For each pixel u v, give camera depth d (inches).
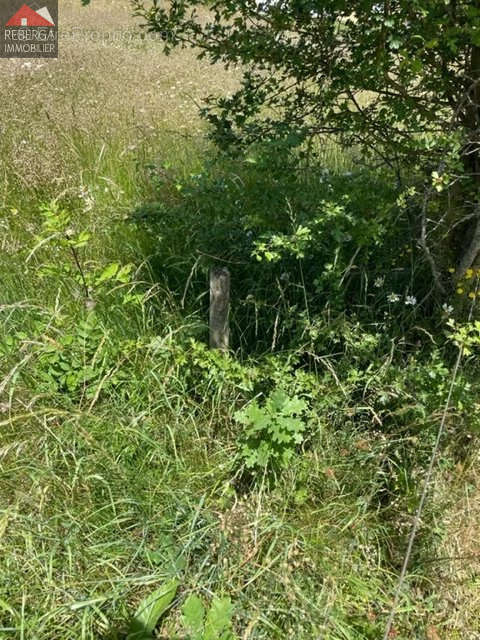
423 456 95.3
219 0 98.3
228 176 147.9
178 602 79.7
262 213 115.6
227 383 101.5
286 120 113.7
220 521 85.9
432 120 102.0
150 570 82.1
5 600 75.8
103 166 171.8
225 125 115.0
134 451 94.7
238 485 94.1
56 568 80.6
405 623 80.5
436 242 113.7
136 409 101.1
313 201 118.3
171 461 93.2
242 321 119.6
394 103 100.3
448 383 92.3
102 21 365.4
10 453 92.6
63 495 88.0
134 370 103.6
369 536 89.3
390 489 95.7
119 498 88.5
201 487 92.4
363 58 97.5
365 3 85.4
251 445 90.5
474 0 85.4
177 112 199.8
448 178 90.7
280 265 123.1
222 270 99.4
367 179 119.0
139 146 179.5
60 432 93.7
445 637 81.0
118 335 113.3
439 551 87.8
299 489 92.1
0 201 158.1
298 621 76.3
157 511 87.4
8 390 97.4
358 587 83.0
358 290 123.2
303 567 83.0
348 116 107.9
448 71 98.0
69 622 76.3
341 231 110.3
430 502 89.8
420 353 109.2
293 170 113.2
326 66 103.1
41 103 204.5
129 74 237.6
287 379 99.8
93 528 85.4
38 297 123.4
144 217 133.0
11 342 101.1
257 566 81.9
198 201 125.3
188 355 104.7
